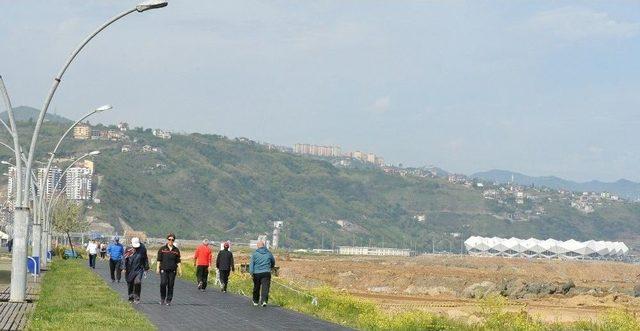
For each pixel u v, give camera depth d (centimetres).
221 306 5428
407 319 4794
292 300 6088
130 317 4378
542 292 13050
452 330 4666
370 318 4775
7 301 5341
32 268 7700
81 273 9300
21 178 5416
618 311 5838
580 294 12988
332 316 4984
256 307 5400
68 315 4356
